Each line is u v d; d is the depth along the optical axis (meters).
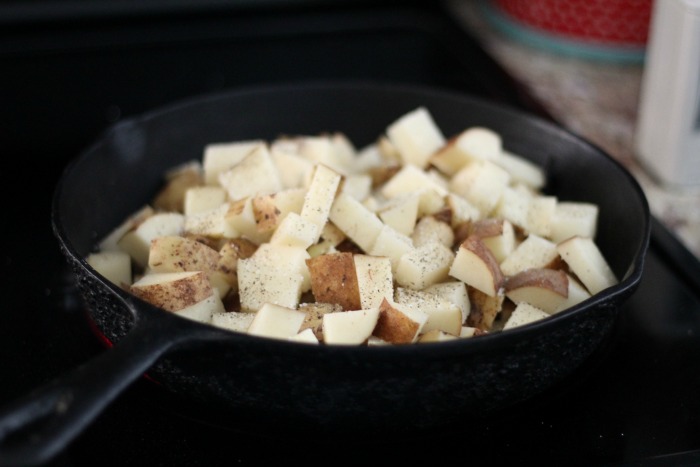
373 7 0.77
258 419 0.44
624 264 0.51
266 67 0.72
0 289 0.54
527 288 0.48
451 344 0.40
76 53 0.72
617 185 0.52
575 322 0.42
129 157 0.56
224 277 0.49
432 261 0.49
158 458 0.44
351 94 0.61
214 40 0.74
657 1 0.57
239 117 0.60
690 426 0.46
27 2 0.72
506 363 0.42
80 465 0.44
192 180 0.56
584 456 0.45
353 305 0.46
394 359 0.40
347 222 0.49
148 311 0.41
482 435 0.46
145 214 0.54
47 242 0.57
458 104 0.60
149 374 0.45
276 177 0.52
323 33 0.75
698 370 0.49
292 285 0.47
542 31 0.73
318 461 0.45
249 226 0.50
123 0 0.74
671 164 0.59
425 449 0.45
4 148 0.64
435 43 0.74
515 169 0.56
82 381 0.38
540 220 0.53
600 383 0.48
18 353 0.50
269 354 0.40
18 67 0.70
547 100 0.68
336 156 0.57
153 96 0.69
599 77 0.71
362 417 0.43
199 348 0.41
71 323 0.52
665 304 0.52
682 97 0.56
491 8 0.77
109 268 0.50
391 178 0.55
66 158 0.64
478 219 0.52
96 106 0.68
